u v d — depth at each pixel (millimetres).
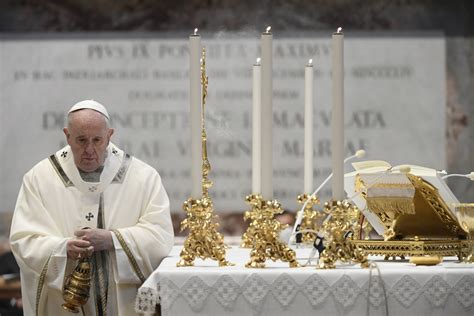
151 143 26234
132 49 26406
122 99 26312
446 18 26234
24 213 15359
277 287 12086
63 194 15492
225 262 12977
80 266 14406
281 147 26188
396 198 13508
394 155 26188
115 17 26406
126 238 14867
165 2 26406
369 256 14383
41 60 26391
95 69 26406
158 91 26344
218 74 26234
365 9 26328
